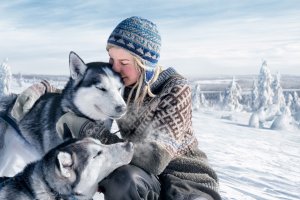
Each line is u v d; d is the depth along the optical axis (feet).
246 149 36.86
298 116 80.33
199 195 8.97
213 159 27.91
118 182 8.78
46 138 11.21
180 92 9.04
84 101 10.52
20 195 9.53
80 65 10.86
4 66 106.52
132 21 9.30
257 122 70.44
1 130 12.16
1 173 12.35
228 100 137.08
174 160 9.27
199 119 79.41
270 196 18.40
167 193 9.04
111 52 9.71
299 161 32.48
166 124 8.87
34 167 9.73
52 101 11.50
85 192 9.29
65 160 9.08
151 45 9.26
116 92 10.04
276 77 122.42
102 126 9.61
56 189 9.35
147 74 9.36
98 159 9.04
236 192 17.88
